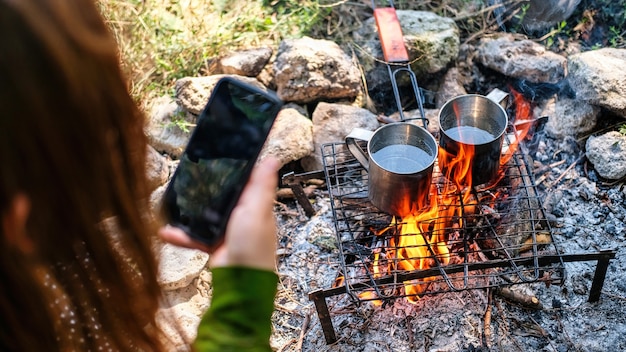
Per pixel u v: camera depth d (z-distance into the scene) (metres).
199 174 0.82
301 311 1.60
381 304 1.56
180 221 0.81
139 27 2.08
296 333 1.57
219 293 0.69
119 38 1.99
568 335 1.52
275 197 1.84
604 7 2.11
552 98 1.95
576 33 2.10
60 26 0.50
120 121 0.56
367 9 2.22
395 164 1.39
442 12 2.19
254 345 0.67
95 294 0.64
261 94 0.84
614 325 1.53
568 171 1.83
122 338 0.68
